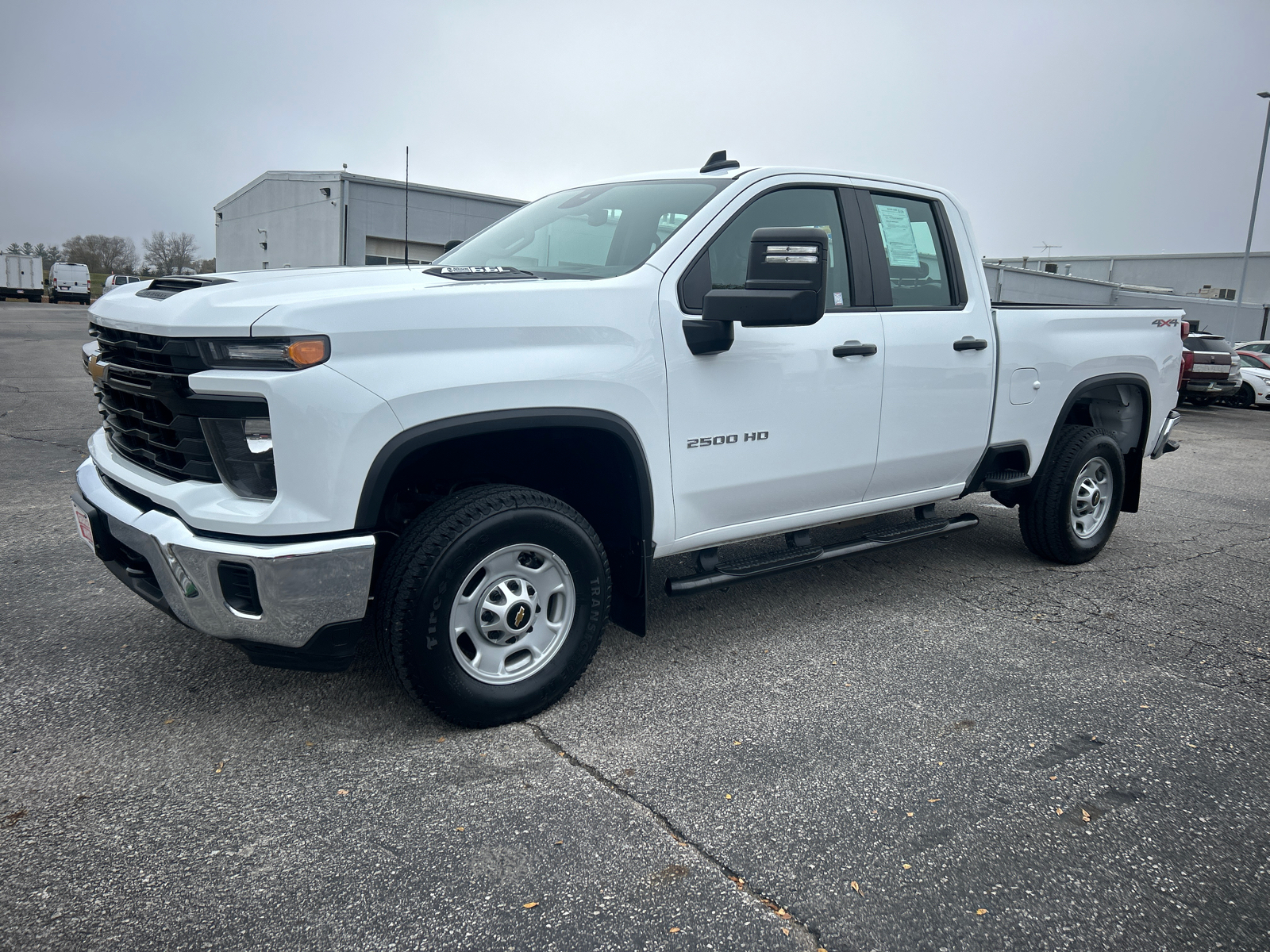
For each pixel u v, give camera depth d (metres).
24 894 2.02
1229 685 3.40
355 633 2.60
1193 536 5.91
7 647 3.39
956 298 4.12
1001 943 1.96
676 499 3.18
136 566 2.81
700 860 2.22
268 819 2.34
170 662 3.30
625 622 3.28
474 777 2.58
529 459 3.20
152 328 2.54
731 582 3.40
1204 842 2.36
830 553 3.76
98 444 3.21
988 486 4.43
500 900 2.05
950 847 2.30
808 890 2.12
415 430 2.51
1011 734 2.95
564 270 3.34
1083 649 3.73
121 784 2.49
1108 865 2.25
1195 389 17.89
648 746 2.80
